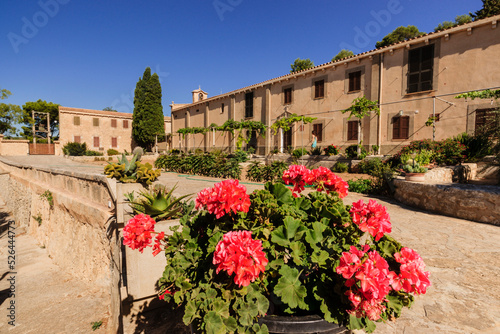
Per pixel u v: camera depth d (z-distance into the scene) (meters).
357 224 1.49
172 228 1.98
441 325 2.39
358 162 13.09
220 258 1.23
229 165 12.48
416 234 4.86
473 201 5.76
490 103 11.41
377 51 14.95
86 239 6.10
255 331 1.24
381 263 1.18
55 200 8.32
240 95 24.69
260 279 1.40
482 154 9.84
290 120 18.08
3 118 38.03
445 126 12.83
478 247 4.23
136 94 37.31
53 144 30.72
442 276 3.32
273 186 1.88
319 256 1.39
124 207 3.43
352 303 1.20
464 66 12.30
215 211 1.51
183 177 12.69
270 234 1.50
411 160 7.95
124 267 3.21
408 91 14.06
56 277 6.73
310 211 1.76
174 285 1.65
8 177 17.45
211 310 1.33
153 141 37.62
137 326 2.76
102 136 36.22
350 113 15.95
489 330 2.31
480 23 11.64
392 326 2.38
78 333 4.21
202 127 28.34
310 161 15.79
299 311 1.41
